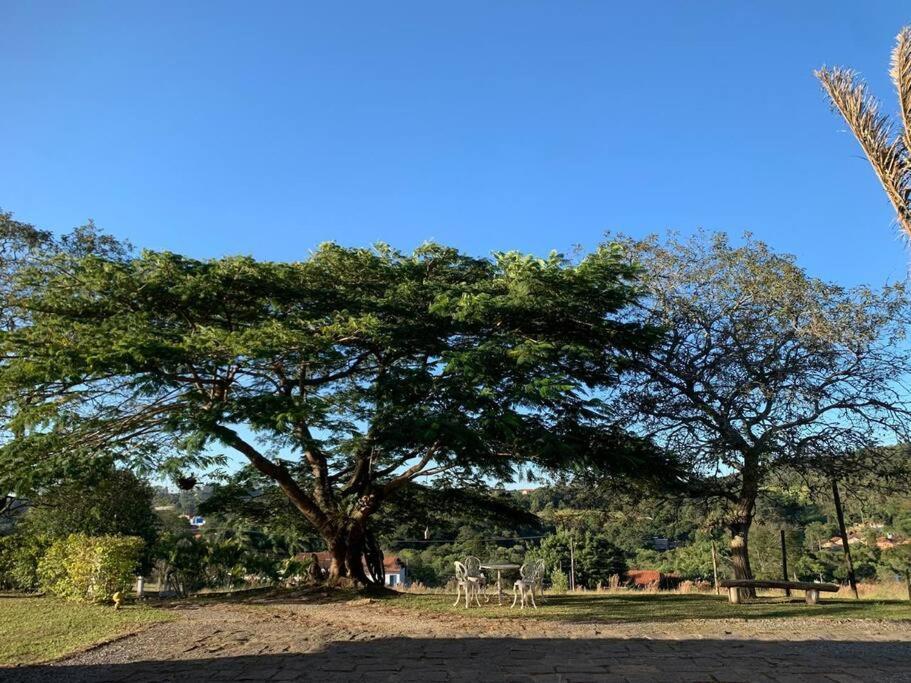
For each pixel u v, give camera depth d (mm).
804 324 16875
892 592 21375
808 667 7789
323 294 16547
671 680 7156
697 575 45500
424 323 16125
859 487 18359
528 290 14664
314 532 23625
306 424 16281
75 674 7527
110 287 14883
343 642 9844
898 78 6641
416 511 23062
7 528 26203
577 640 10008
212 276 15016
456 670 7734
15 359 13414
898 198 6578
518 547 50719
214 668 7871
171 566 18953
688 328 17906
